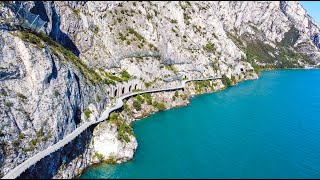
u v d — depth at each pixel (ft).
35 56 299.79
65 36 500.74
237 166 298.97
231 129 395.96
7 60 281.74
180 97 554.05
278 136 381.60
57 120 294.66
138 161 319.68
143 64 572.92
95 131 336.70
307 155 333.83
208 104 548.31
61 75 321.11
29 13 380.99
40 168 255.29
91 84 384.06
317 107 532.73
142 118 464.65
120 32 602.85
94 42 548.72
